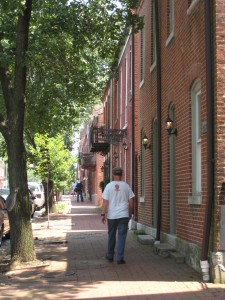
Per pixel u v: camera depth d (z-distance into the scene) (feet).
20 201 31.42
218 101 25.14
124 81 70.08
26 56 32.19
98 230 56.24
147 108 48.24
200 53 27.96
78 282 25.86
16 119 31.78
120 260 31.14
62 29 37.01
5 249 43.39
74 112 48.21
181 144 33.04
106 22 38.47
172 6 38.06
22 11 30.60
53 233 53.01
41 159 68.54
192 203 29.12
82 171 229.86
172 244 35.58
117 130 69.77
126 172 64.80
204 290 23.15
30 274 28.50
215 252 24.73
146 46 49.49
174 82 35.47
